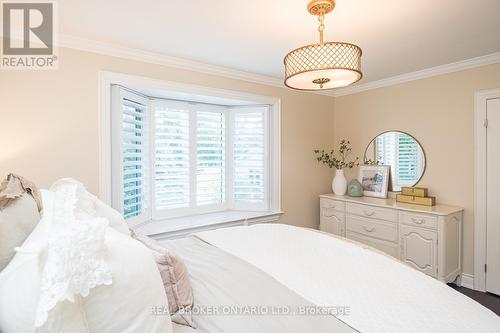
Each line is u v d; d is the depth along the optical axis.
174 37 2.18
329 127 3.93
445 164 2.91
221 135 3.46
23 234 0.98
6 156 1.95
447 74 2.87
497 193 2.58
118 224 1.40
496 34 2.11
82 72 2.21
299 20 1.90
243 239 1.91
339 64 1.41
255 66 2.88
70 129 2.17
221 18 1.88
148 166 2.88
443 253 2.52
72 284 0.66
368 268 1.41
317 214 3.79
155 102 2.95
